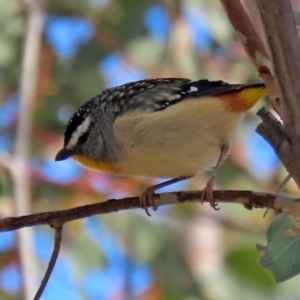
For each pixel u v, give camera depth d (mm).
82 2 13586
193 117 7551
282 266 6676
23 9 12945
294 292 11742
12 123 13281
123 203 6656
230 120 7715
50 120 13250
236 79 12992
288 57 5156
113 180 12656
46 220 6363
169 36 13211
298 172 5395
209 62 13273
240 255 11742
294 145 5398
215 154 7816
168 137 7539
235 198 6438
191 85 7770
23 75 11570
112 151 7930
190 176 8047
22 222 6336
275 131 5418
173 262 12773
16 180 10648
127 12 13523
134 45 13336
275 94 6070
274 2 5020
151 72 13195
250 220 12961
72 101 13375
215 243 13055
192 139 7574
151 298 12438
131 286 12461
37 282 10469
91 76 13438
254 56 6137
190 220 12969
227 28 13273
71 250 12664
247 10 6492
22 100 11367
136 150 7684
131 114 7668
